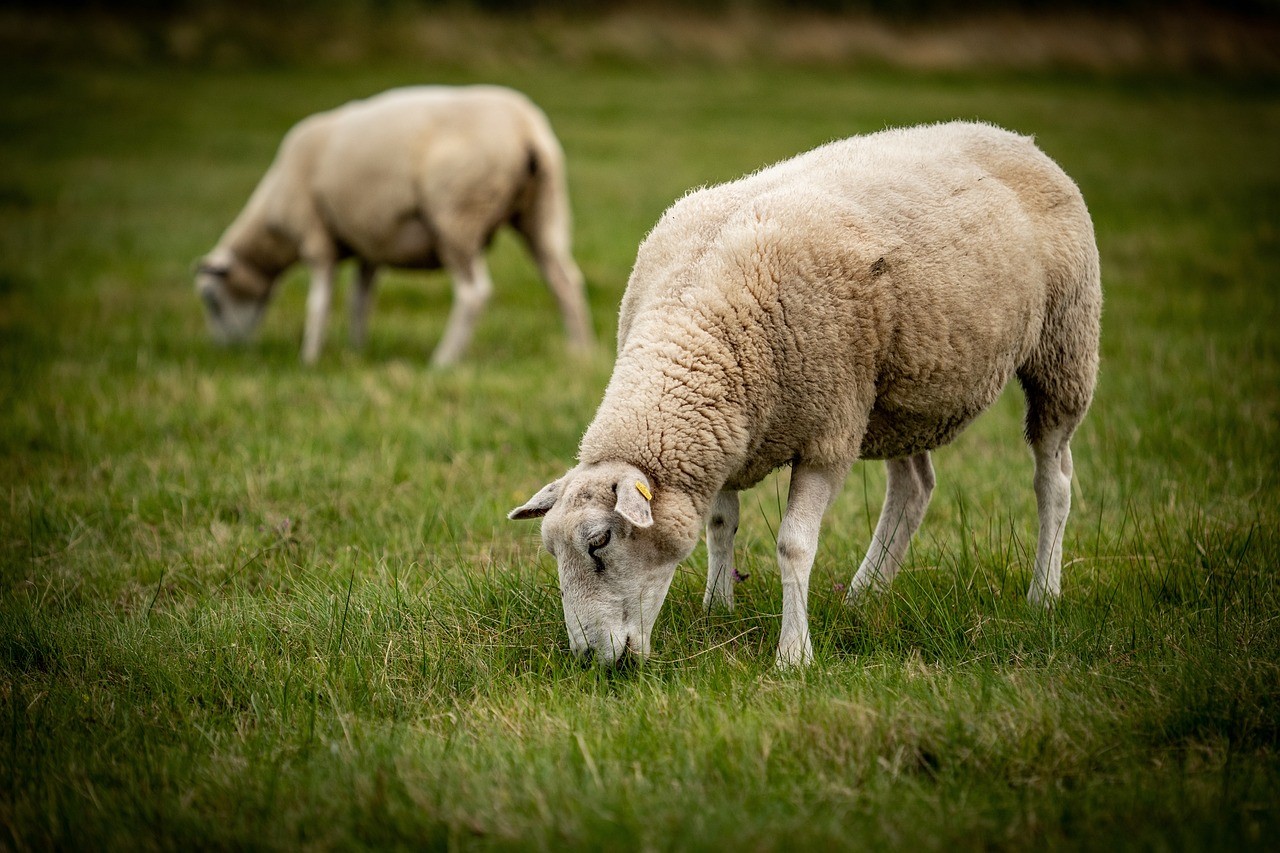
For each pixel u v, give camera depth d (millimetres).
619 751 6766
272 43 57250
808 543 8109
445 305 22469
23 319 19328
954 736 6727
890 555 9484
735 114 47594
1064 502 9375
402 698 7801
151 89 48906
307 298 23406
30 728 7262
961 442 13836
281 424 14031
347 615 8719
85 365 16609
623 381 8047
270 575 9953
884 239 8141
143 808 6316
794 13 69750
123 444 13203
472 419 14094
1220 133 45000
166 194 32656
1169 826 5863
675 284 8195
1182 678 7184
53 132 40719
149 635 8609
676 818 5949
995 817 6098
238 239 19047
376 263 18359
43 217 29203
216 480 12016
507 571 9469
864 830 5918
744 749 6625
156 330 19438
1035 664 7875
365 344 18891
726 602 9031
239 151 39031
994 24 71938
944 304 8250
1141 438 12883
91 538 10688
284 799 6371
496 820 6027
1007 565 9484
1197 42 73562
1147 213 28609
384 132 17234
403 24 60688
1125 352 16828
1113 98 55812
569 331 18391
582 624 7641
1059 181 9266
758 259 7949
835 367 7965
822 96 53344
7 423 13609
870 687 7402
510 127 17062
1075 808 6105
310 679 8000
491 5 65188
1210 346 15953
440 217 17000
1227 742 6617
